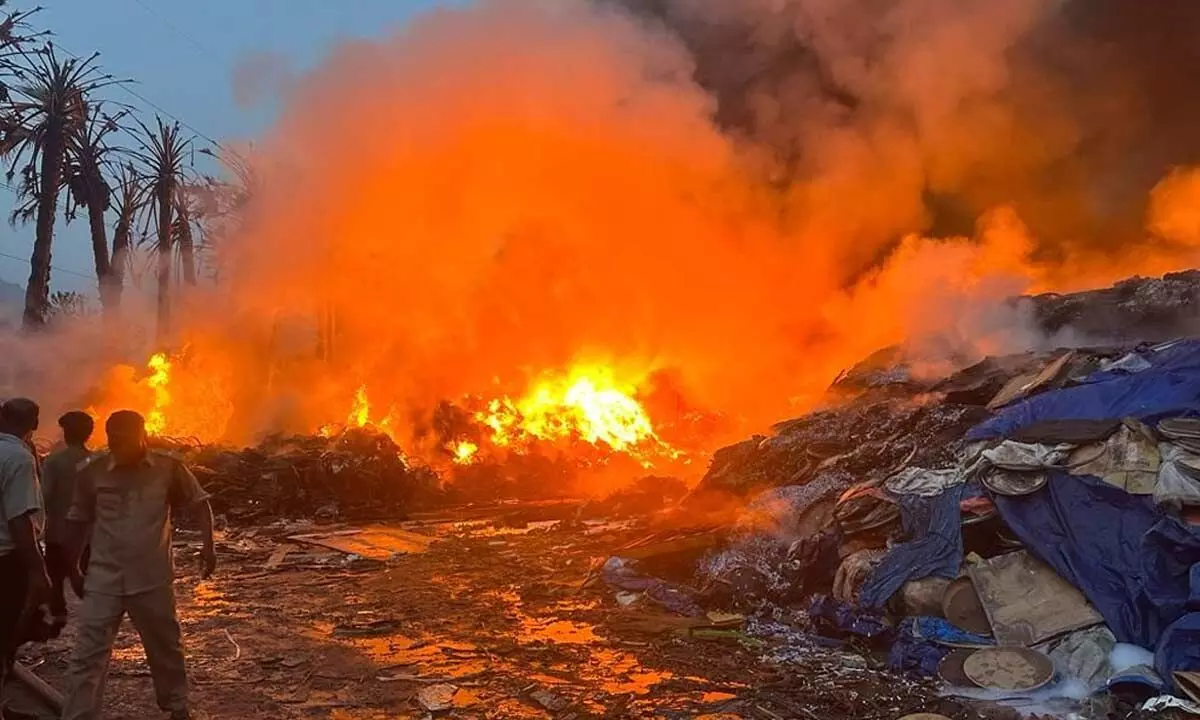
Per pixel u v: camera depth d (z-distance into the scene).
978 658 6.17
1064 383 9.15
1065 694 5.81
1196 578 5.75
